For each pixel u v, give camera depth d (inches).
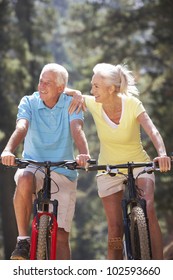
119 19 1803.6
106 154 443.5
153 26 1715.1
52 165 391.9
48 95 432.8
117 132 434.6
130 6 1875.0
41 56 2246.6
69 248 450.9
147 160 446.0
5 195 1868.8
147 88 1600.6
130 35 1830.7
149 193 424.5
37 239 378.6
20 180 420.2
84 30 2062.0
